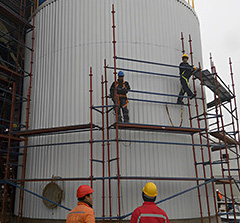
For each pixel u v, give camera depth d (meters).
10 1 14.64
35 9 13.98
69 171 10.61
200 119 10.86
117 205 9.86
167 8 12.35
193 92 12.04
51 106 11.74
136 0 11.90
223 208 18.30
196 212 10.63
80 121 10.98
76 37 11.84
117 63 11.21
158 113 11.09
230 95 13.56
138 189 10.16
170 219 10.16
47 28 12.79
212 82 12.42
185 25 12.76
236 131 12.66
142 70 11.32
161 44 11.84
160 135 10.85
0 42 14.95
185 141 11.21
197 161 11.29
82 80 11.34
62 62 11.91
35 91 12.55
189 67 11.00
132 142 10.51
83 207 4.30
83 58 11.53
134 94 10.95
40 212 10.75
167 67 11.71
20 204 11.47
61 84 11.70
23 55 14.23
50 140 11.31
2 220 10.05
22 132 10.50
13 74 12.31
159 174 10.48
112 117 10.62
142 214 4.18
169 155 10.80
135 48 11.46
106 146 10.38
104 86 10.99
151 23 11.89
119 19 11.63
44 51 12.64
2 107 14.12
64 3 12.46
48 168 11.04
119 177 8.62
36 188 11.16
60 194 10.34
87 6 11.96
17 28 13.70
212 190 11.38
